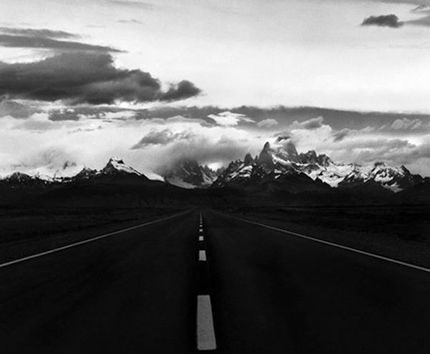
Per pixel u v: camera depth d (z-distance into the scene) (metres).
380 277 11.23
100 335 6.49
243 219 51.00
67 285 10.47
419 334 6.40
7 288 10.12
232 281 10.77
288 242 21.03
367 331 6.57
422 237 29.45
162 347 5.94
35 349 5.90
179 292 9.58
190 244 20.34
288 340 6.16
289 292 9.44
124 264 13.96
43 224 50.72
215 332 6.55
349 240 22.06
